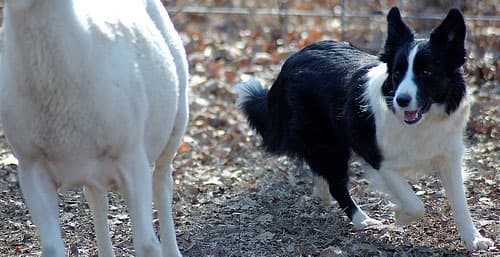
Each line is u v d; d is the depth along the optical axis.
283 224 6.91
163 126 5.04
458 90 6.36
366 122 6.70
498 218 6.81
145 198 4.55
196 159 8.73
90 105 4.24
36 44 4.05
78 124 4.27
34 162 4.44
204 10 13.09
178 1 14.48
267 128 8.07
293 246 6.32
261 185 7.98
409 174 6.69
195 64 11.72
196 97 10.52
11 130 4.36
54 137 4.29
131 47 4.61
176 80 5.18
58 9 4.04
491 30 11.13
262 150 8.48
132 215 4.54
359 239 6.48
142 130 4.59
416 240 6.41
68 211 7.24
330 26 13.37
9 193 7.62
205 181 8.07
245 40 13.09
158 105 4.88
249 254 6.19
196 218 7.09
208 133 9.45
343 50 7.55
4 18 4.19
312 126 7.38
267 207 7.38
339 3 14.05
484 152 8.43
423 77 6.26
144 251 4.51
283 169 8.40
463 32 6.36
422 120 6.32
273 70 11.48
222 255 6.19
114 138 4.38
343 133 7.07
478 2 11.34
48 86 4.14
